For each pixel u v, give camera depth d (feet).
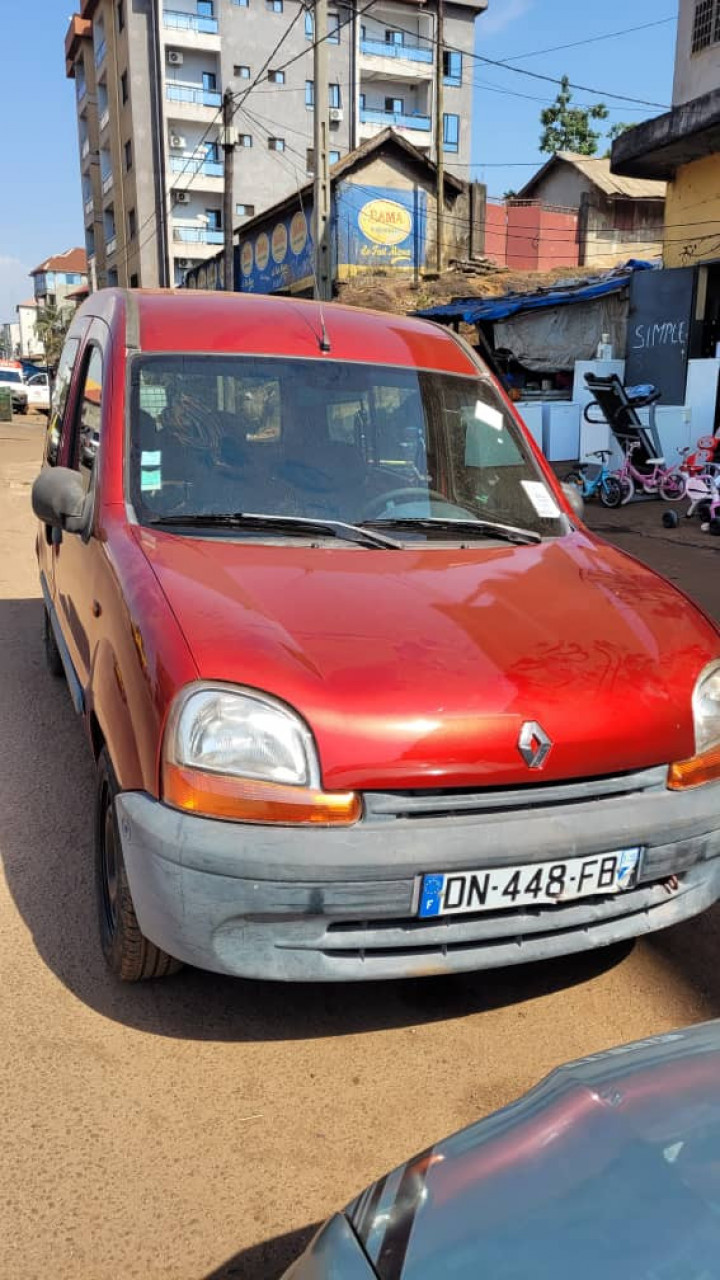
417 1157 4.63
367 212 85.15
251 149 152.97
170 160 149.18
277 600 8.23
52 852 11.69
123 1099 7.65
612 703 7.73
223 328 11.81
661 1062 4.89
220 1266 6.23
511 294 61.77
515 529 10.91
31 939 9.82
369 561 9.45
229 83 149.48
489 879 7.26
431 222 92.12
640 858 7.76
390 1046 8.37
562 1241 3.75
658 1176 4.01
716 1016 8.87
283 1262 6.26
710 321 47.78
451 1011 8.88
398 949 7.53
